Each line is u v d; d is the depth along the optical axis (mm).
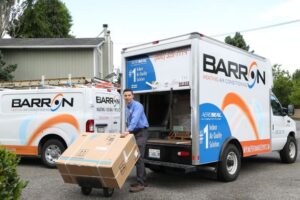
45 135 10516
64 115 10359
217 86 8094
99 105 10523
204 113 7707
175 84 7969
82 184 7000
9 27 38875
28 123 10742
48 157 10461
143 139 7734
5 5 38250
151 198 7039
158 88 8273
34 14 39438
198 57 7598
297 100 55469
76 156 6887
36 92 10781
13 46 22625
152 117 9117
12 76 21969
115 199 6977
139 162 7680
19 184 4828
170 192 7516
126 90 7754
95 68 22922
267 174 9484
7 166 4703
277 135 10648
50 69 23109
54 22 42406
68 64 23000
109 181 6629
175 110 8836
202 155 7641
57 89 10578
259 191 7570
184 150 7703
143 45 8492
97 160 6625
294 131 11648
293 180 8688
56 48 22891
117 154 6629
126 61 8898
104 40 24516
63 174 7000
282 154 11281
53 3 42625
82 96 10336
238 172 8734
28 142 10719
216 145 8047
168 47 8000
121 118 8844
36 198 7059
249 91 9250
